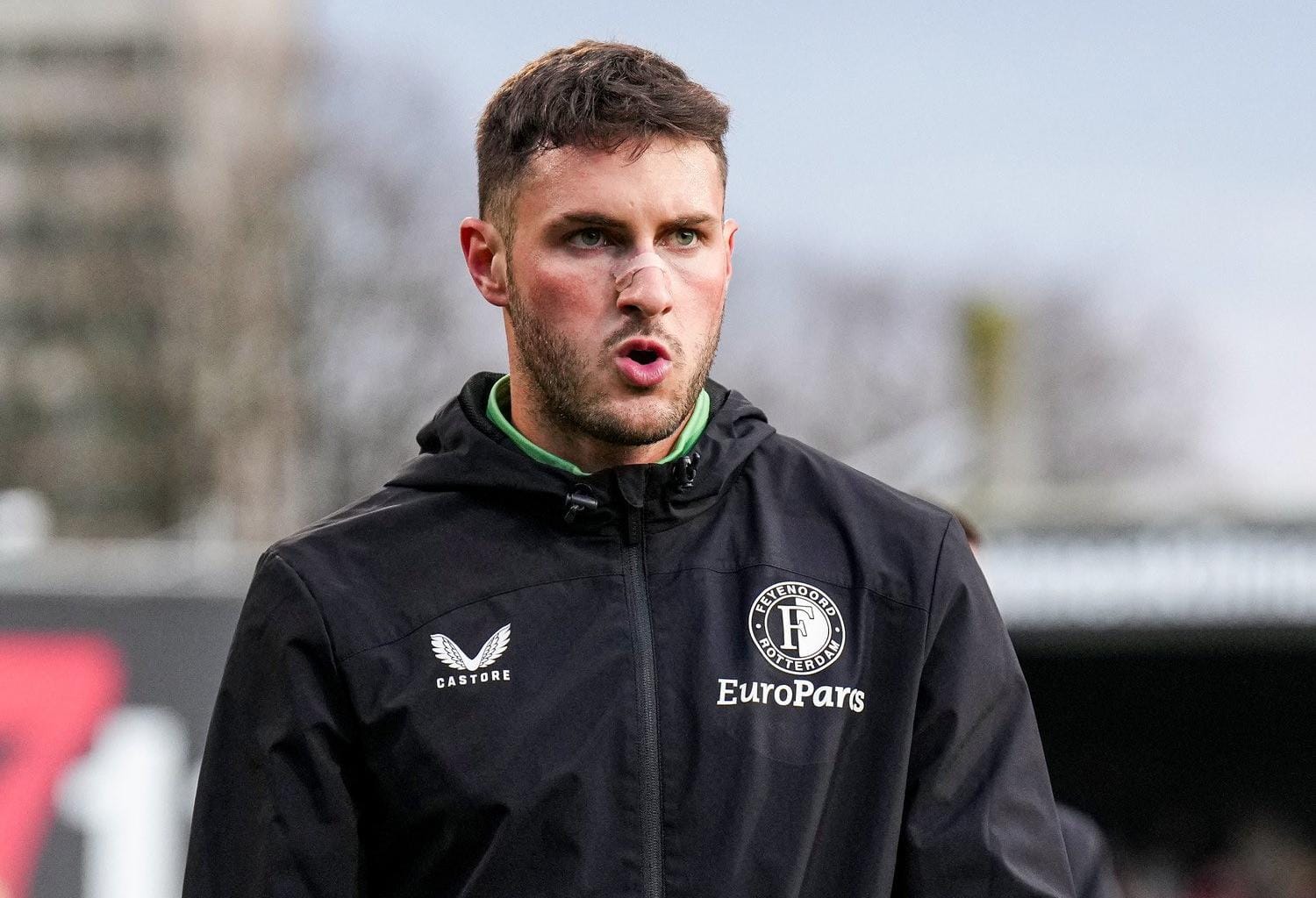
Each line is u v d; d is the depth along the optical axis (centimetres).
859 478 764
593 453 738
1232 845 4053
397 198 9500
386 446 9206
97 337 11375
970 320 4284
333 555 727
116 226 12875
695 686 698
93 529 10406
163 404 10188
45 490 10756
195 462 9519
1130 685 4041
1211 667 3988
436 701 696
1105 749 4116
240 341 9388
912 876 693
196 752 2164
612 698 696
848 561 731
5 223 12962
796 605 714
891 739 702
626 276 691
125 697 2180
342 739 702
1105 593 3039
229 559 2264
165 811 2147
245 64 10412
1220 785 4081
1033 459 4038
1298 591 2984
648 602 716
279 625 715
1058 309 12162
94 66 14538
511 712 694
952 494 3172
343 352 9338
